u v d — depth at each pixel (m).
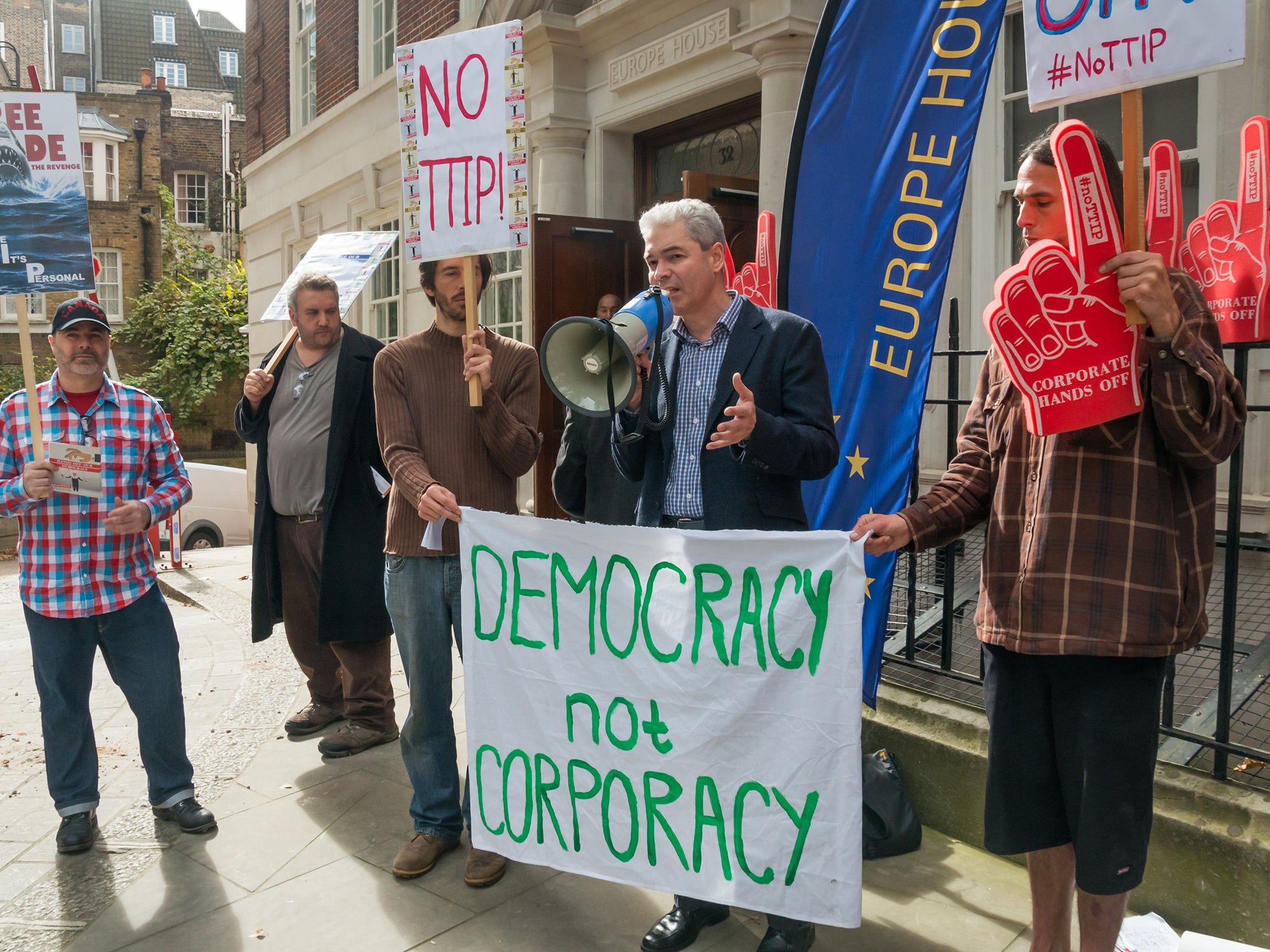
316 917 2.87
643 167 7.34
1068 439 2.03
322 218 11.91
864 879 2.93
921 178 3.02
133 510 3.29
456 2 8.52
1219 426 1.84
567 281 6.70
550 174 7.33
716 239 2.49
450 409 3.12
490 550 2.67
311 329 4.08
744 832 2.32
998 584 2.15
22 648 7.00
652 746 2.44
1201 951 1.61
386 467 3.09
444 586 3.09
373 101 10.17
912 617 3.55
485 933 2.76
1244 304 2.85
